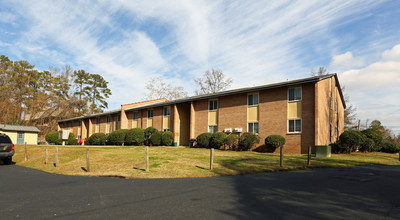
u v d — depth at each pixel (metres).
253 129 24.39
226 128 26.62
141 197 6.76
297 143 21.25
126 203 6.14
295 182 8.84
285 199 6.39
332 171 11.87
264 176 10.32
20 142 42.72
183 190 7.60
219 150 24.06
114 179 10.23
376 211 5.36
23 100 57.38
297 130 21.44
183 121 32.41
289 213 5.22
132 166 13.02
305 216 5.02
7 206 6.06
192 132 29.41
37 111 57.31
